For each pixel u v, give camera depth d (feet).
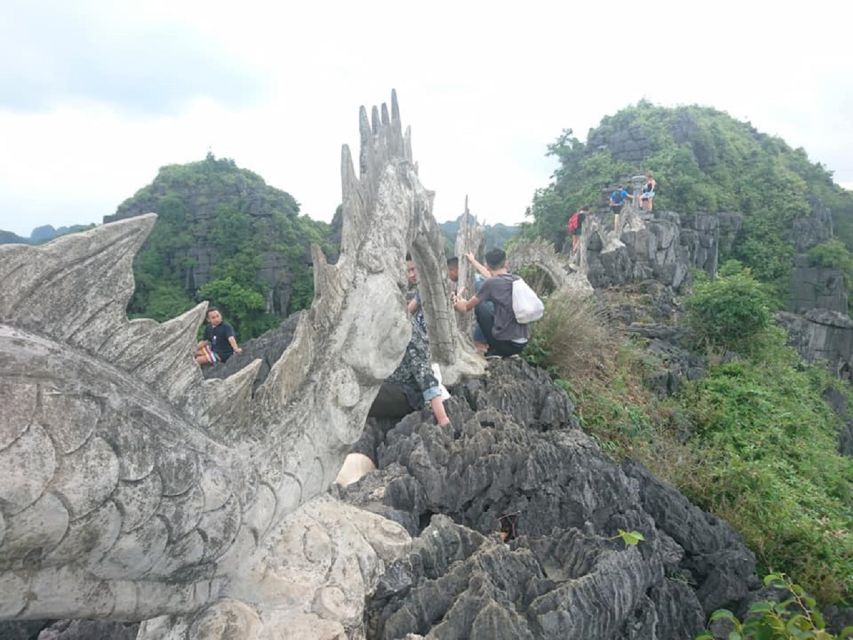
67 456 4.94
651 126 107.24
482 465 11.39
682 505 14.44
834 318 72.38
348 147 10.42
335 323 9.46
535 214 111.14
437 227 16.28
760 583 13.33
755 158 111.96
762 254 97.25
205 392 6.63
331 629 7.19
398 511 10.42
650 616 9.30
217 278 123.44
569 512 11.78
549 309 24.20
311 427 8.63
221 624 6.84
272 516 7.64
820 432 34.30
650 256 54.90
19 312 4.90
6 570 4.91
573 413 19.76
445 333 17.48
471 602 7.37
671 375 30.94
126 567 5.71
